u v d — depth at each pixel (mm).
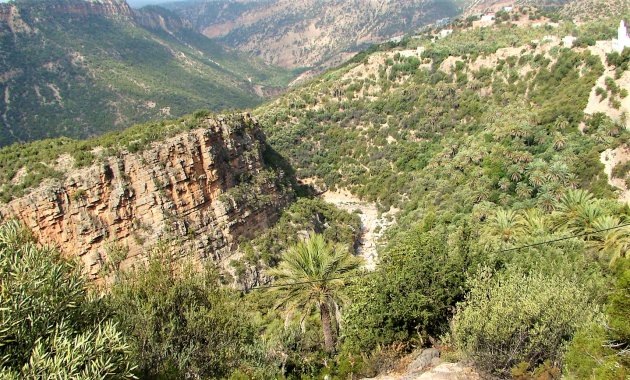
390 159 106125
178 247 55469
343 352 29219
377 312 25219
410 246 26516
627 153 61938
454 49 124375
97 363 12234
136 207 54219
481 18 173625
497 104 101312
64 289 14297
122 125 173000
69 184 49500
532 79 99938
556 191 63344
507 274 23141
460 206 69438
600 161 64812
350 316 27516
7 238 14328
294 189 91500
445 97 112812
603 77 81438
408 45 153500
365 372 23516
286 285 34219
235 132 71562
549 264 26922
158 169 56500
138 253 53000
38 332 12750
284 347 32969
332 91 133375
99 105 181375
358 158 112375
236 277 59375
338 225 82062
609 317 16359
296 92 146125
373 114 119938
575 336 16391
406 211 84875
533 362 17594
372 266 67500
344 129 120375
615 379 13805
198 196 60688
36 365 11586
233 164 69250
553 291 18719
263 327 41500
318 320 40812
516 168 70875
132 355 15805
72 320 14656
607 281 24734
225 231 62750
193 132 62125
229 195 65125
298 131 120875
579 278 24703
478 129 96625
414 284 24281
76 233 49469
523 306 18047
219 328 22078
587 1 197750
